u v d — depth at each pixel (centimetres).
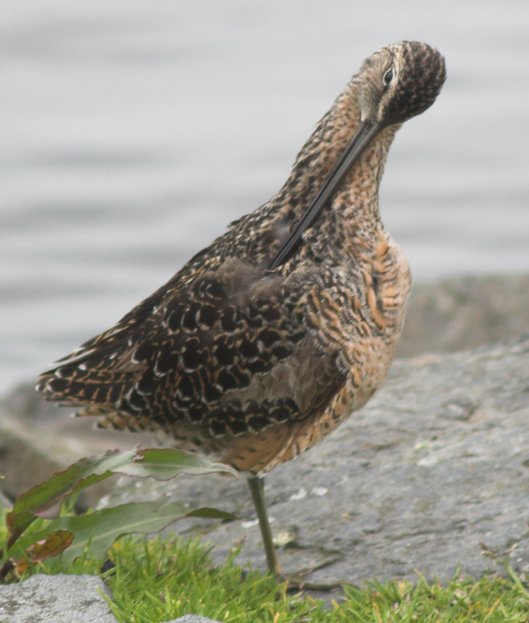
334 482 1164
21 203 2844
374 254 1074
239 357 1048
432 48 1084
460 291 1925
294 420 1062
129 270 2656
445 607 960
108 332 1109
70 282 2616
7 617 873
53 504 970
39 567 976
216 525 1151
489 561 1006
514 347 1388
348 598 991
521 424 1200
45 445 1473
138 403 1065
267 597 1001
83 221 2797
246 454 1066
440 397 1294
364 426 1246
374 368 1070
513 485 1096
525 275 1939
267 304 1050
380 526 1083
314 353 1046
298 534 1101
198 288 1071
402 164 3023
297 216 1094
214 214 2806
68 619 873
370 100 1083
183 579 1027
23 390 1877
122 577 983
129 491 1231
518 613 940
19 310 2547
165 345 1062
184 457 961
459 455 1157
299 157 1109
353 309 1050
